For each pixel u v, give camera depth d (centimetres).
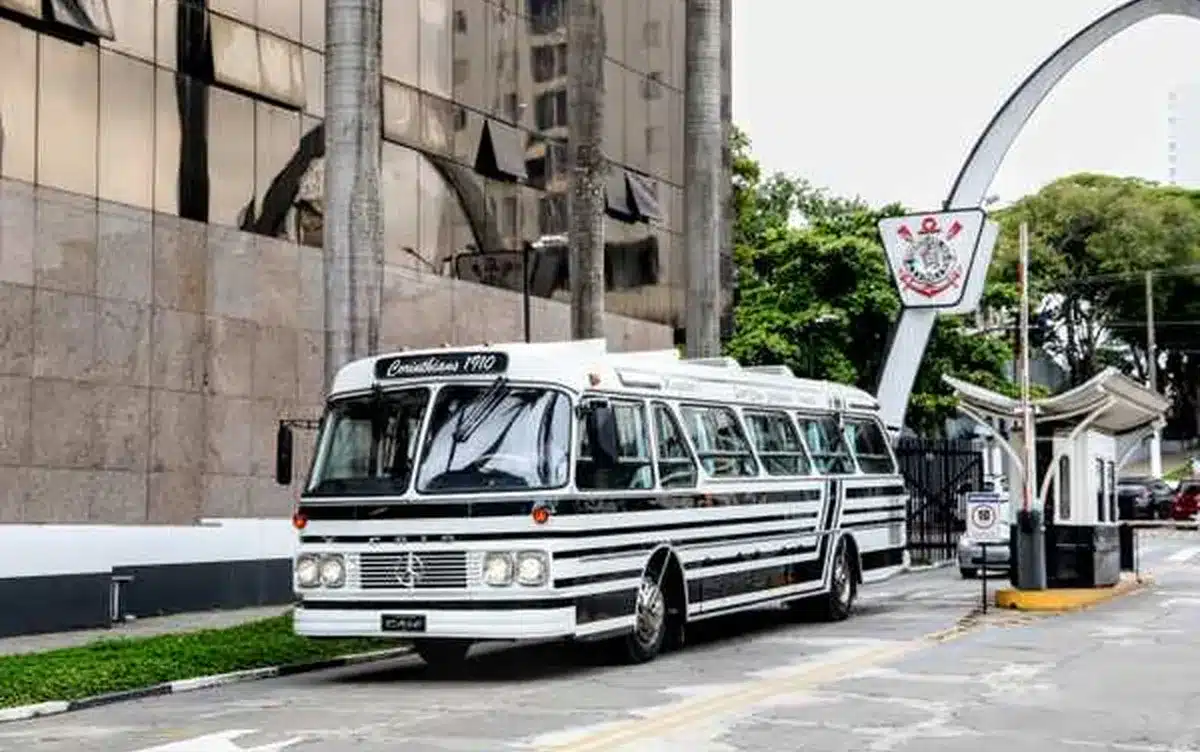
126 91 2661
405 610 1549
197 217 2781
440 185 3366
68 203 2538
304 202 3027
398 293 3212
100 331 2583
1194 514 5706
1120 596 2589
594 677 1579
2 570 2008
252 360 2881
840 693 1430
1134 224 7950
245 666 1711
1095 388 2414
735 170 6675
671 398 1809
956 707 1342
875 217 5469
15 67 2458
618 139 3997
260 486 2886
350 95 2036
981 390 2562
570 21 2520
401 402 1619
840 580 2217
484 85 3525
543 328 3684
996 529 2384
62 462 2506
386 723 1267
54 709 1439
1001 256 7662
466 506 1539
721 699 1388
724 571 1880
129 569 2227
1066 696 1415
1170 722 1267
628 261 4031
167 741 1211
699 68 2769
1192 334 8512
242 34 2898
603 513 1616
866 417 2402
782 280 5300
